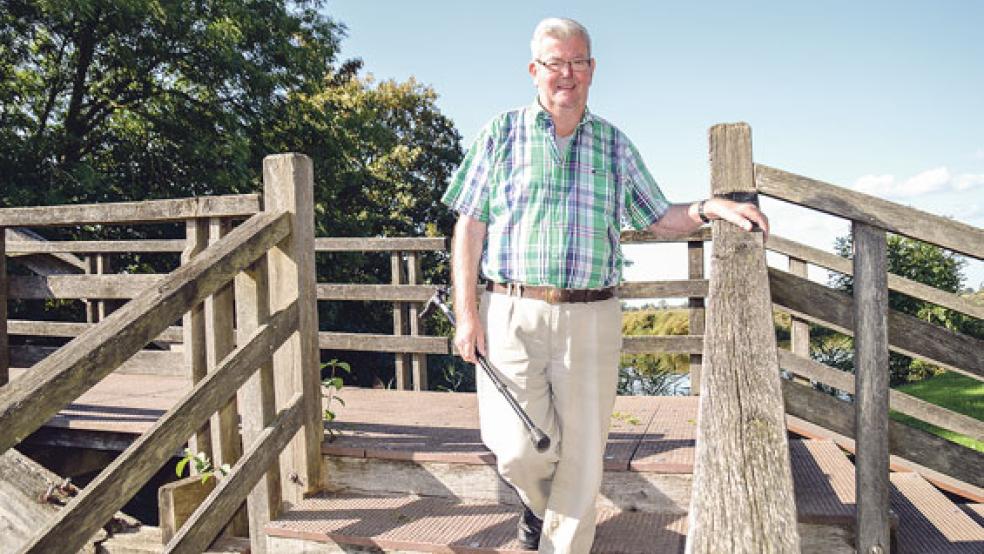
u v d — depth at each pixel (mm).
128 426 3818
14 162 11961
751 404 1524
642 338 4973
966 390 9266
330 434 3482
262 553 3141
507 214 2342
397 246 5652
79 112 14242
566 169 2318
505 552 2584
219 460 3285
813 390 2602
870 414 2500
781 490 1278
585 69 2234
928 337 2557
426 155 25016
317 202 17266
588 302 2340
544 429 2385
